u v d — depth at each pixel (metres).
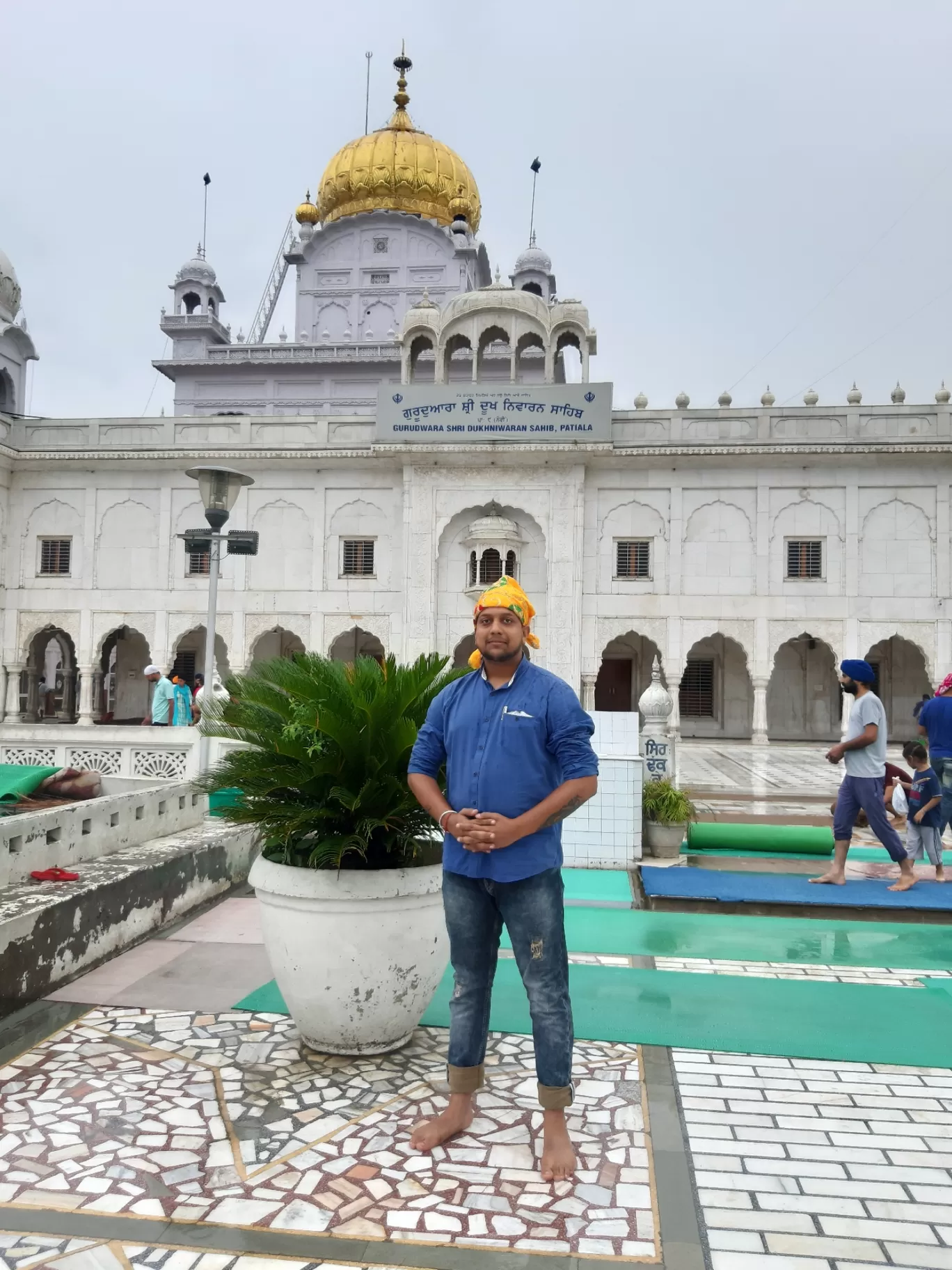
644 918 5.00
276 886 2.94
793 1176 2.30
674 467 19.05
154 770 8.37
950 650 18.19
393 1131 2.52
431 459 19.12
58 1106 2.65
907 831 6.24
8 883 4.01
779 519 18.84
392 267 26.55
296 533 19.95
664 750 6.89
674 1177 2.29
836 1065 3.01
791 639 20.62
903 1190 2.24
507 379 25.02
